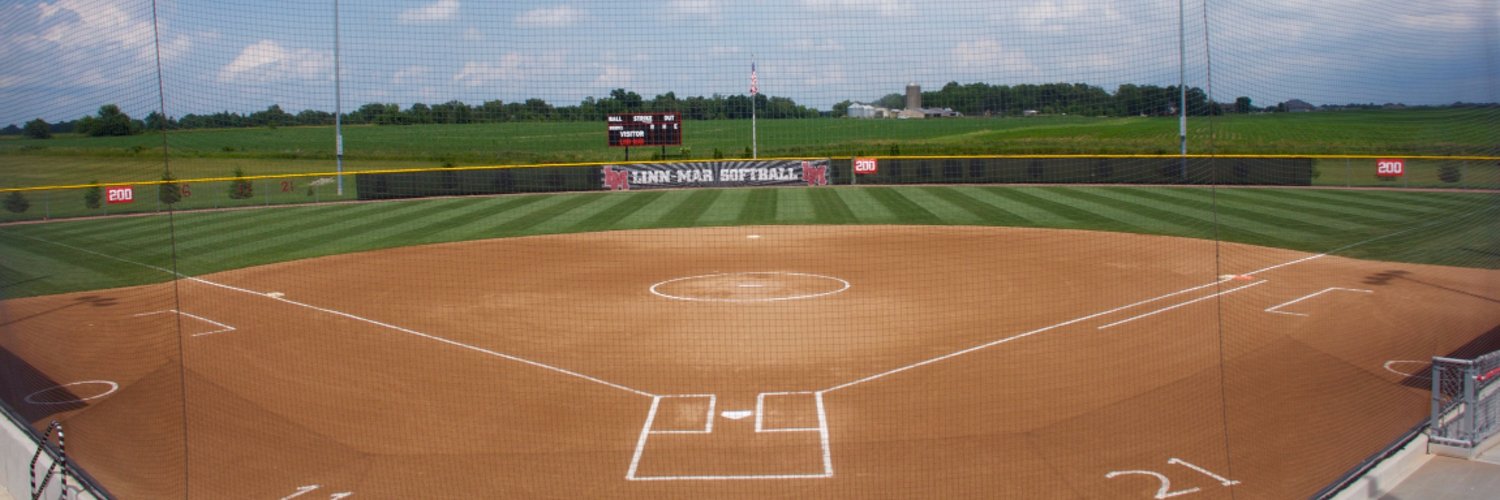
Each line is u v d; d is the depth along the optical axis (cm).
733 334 1369
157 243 2450
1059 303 1537
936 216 2762
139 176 3791
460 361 1241
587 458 904
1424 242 2141
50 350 1336
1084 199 3092
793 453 909
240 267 2038
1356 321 1402
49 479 805
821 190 3519
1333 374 1141
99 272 2003
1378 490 775
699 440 946
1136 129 3594
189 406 1071
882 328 1388
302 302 1634
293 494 827
